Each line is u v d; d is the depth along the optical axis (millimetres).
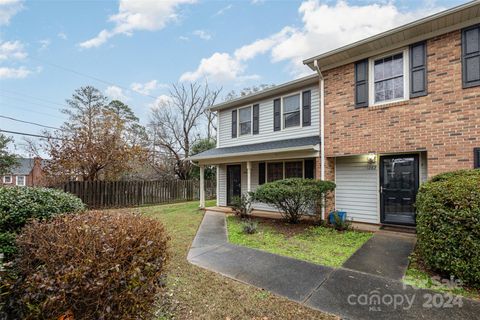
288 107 9734
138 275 2295
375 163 7457
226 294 3301
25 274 2383
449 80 5738
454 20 5602
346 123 7336
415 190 6734
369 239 5766
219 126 12383
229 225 7656
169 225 7711
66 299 2078
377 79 6930
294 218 7625
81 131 13273
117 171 14430
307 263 4309
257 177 10617
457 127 5590
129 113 25922
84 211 3984
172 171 21469
